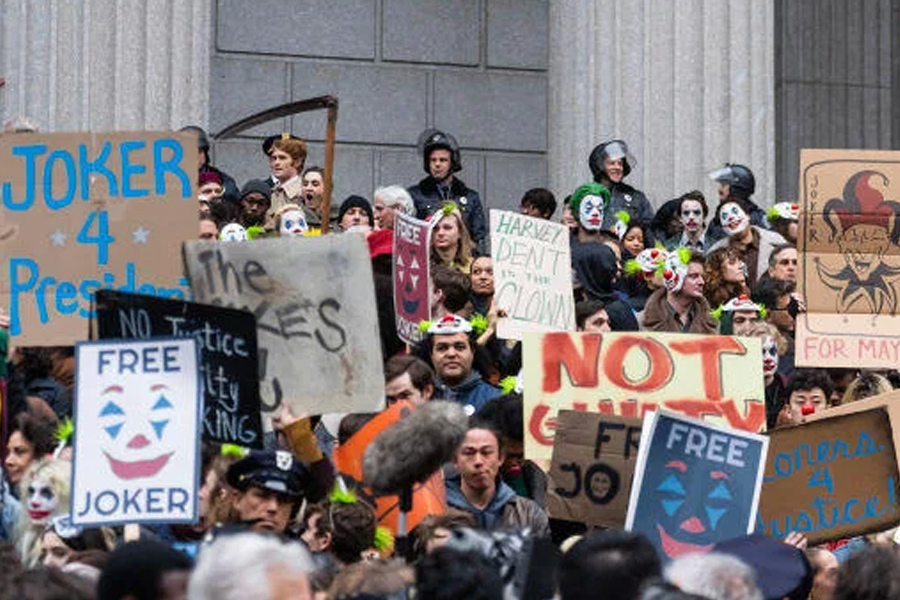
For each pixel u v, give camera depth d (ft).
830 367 48.80
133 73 62.03
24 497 36.81
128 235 39.19
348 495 36.88
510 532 30.30
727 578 27.73
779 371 51.21
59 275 39.19
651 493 36.24
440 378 45.19
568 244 49.70
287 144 57.11
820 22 73.20
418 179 68.74
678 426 36.37
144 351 33.71
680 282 51.11
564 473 38.42
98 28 61.67
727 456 36.45
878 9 73.67
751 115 65.62
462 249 51.55
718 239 58.65
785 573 31.55
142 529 36.47
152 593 26.76
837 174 48.98
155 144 39.24
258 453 35.70
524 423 41.19
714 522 36.27
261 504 35.55
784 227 56.75
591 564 27.32
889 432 39.45
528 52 69.56
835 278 48.80
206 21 63.67
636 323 50.85
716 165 65.26
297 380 36.22
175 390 33.68
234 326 34.81
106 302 34.99
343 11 68.49
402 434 34.65
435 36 69.10
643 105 65.16
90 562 33.32
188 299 38.32
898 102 73.56
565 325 49.44
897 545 35.88
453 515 35.70
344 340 36.24
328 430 43.32
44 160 39.29
